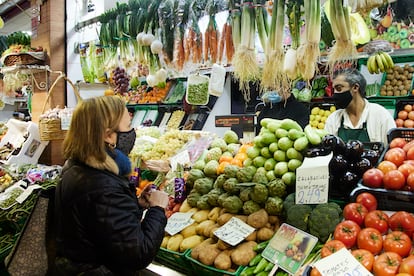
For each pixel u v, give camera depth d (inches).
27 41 196.5
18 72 173.3
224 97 200.4
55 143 170.2
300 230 69.6
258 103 193.2
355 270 54.7
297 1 102.0
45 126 138.9
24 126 159.3
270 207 75.5
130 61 158.1
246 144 101.9
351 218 64.8
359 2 87.4
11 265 85.1
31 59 169.6
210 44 125.1
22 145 147.9
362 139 124.0
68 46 181.2
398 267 53.3
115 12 157.6
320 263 56.7
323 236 66.6
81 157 59.7
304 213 70.1
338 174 75.2
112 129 61.8
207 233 78.3
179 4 128.9
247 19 108.7
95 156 59.2
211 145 109.8
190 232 81.2
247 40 109.2
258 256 69.7
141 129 148.6
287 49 112.4
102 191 56.7
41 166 142.1
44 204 85.1
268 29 109.1
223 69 126.9
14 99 269.3
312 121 182.1
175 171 104.5
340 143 75.7
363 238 59.5
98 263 59.0
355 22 112.0
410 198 64.2
